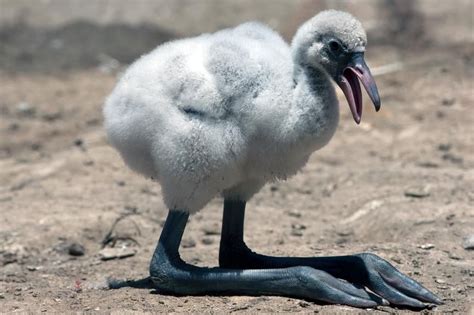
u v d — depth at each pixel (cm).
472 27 2239
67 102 1962
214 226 1323
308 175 1532
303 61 953
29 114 1902
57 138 1775
